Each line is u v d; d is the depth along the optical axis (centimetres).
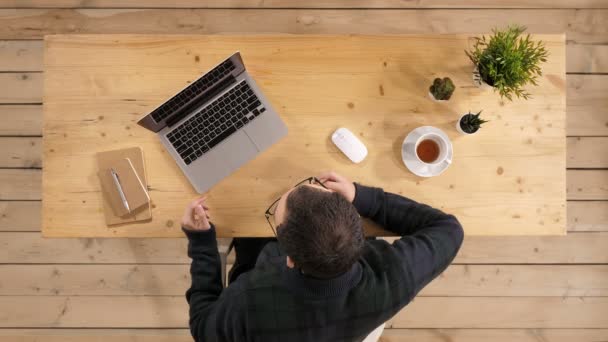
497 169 134
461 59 136
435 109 135
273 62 135
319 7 212
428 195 133
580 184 213
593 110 213
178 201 131
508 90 126
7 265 207
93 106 133
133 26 210
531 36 137
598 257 212
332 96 135
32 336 206
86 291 208
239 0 211
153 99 134
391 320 213
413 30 213
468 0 213
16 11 208
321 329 98
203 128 131
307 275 92
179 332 209
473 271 213
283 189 132
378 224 128
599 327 213
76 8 209
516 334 213
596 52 213
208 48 135
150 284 209
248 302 98
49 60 133
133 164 131
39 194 207
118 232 130
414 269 104
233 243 154
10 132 208
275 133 133
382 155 134
